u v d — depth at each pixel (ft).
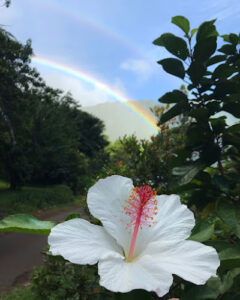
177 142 1.91
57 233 0.58
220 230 1.32
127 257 0.61
